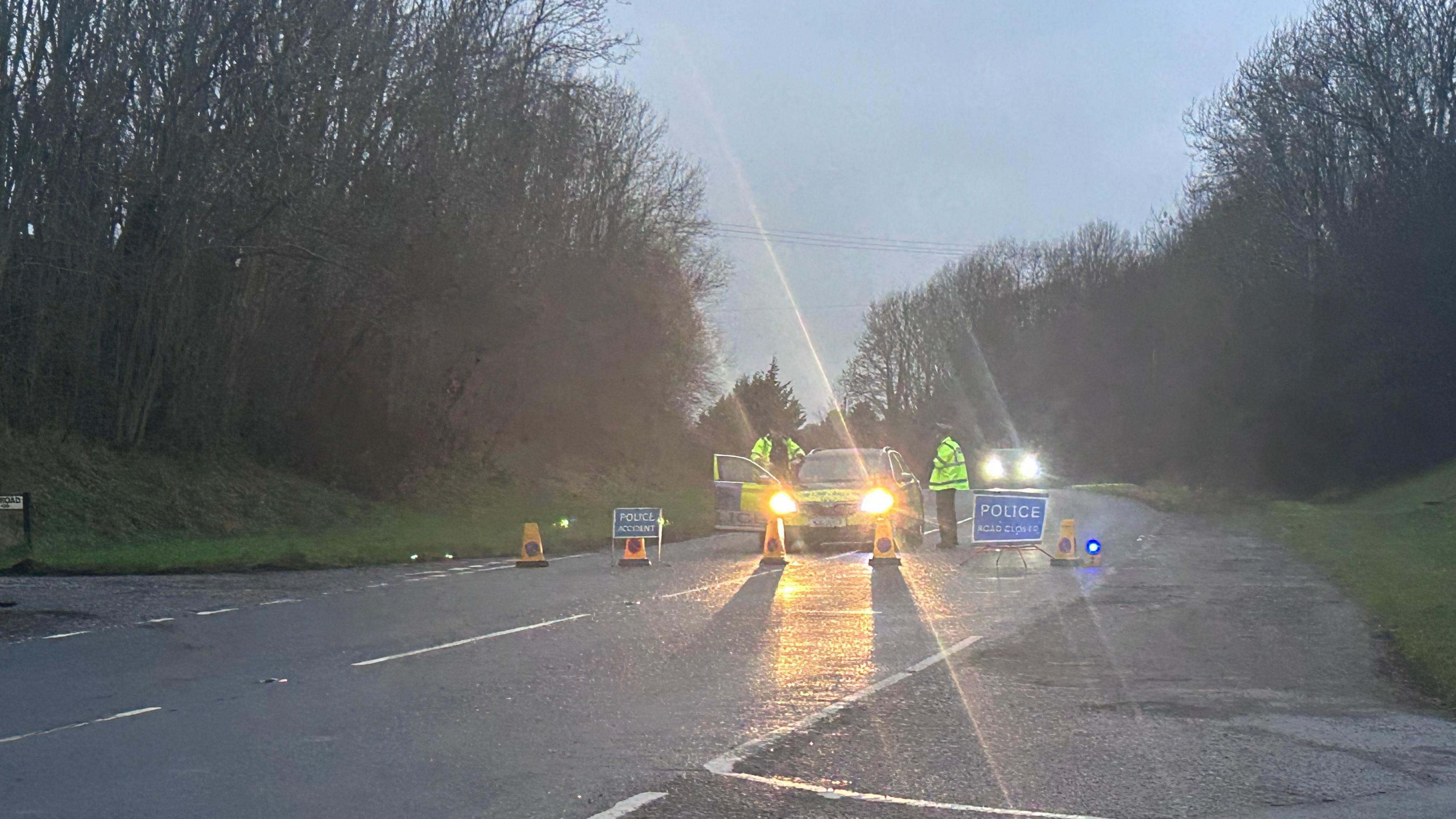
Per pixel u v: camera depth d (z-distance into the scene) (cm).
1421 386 4097
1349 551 1989
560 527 2970
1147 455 6347
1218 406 5416
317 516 2886
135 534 2397
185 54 2600
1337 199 4669
